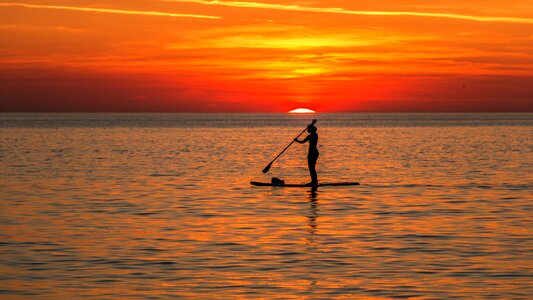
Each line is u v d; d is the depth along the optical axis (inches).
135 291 829.8
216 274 911.0
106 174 2367.1
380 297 803.4
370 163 2901.1
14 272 920.3
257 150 3978.8
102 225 1285.7
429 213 1429.6
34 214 1423.5
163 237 1164.5
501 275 900.6
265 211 1462.8
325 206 1537.9
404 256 1015.0
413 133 7160.4
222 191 1836.9
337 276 900.0
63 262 978.7
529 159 3110.2
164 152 3732.8
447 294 814.5
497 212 1441.9
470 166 2711.6
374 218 1365.7
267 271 927.0
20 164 2827.3
